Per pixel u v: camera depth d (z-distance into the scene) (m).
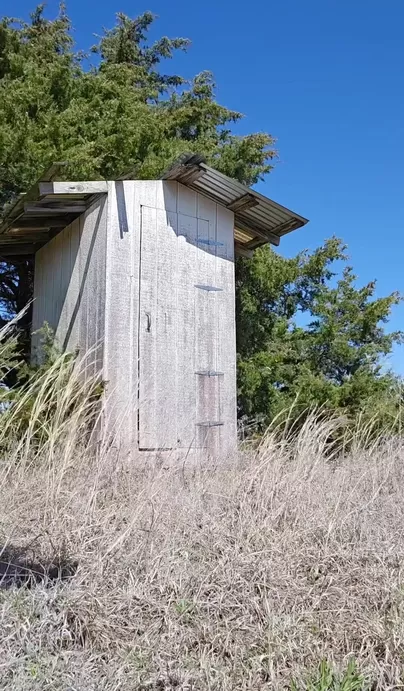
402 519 4.16
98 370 6.97
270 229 8.89
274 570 2.90
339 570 2.97
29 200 7.48
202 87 15.45
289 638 2.45
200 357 7.72
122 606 2.53
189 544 3.14
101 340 7.01
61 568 2.80
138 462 5.64
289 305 13.51
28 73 10.62
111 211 7.25
